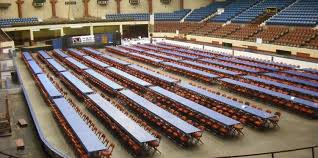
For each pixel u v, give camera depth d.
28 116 28.28
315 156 19.17
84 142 19.58
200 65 42.31
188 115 25.95
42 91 33.62
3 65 47.34
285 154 19.67
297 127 24.09
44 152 21.36
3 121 25.02
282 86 30.84
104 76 38.25
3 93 35.31
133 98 28.25
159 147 21.58
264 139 22.19
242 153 20.22
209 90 32.06
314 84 31.55
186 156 20.23
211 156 20.05
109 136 23.59
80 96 31.86
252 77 34.75
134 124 22.28
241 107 25.11
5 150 21.69
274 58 47.94
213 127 23.27
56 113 26.33
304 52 48.34
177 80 34.81
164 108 26.20
